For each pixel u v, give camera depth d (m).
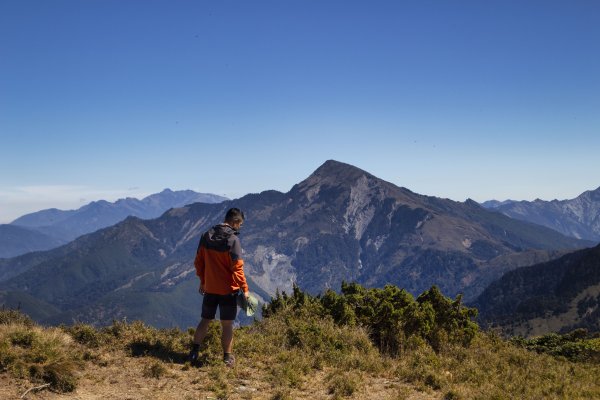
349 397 5.12
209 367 5.39
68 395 4.29
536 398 5.71
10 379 4.26
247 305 5.54
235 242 5.43
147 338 6.16
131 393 4.50
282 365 5.77
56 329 5.92
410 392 5.58
